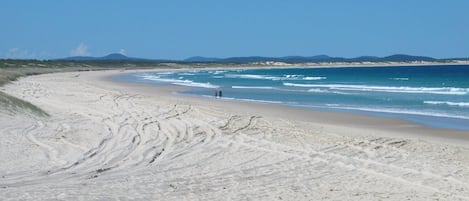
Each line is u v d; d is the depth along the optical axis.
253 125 20.97
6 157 12.73
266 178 11.34
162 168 12.48
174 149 15.45
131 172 11.88
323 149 15.49
